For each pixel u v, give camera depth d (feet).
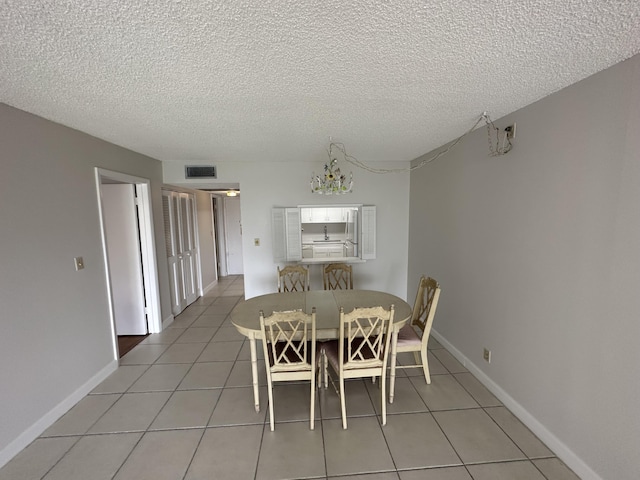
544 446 6.32
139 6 3.32
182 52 4.35
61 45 4.11
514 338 7.25
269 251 13.99
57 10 3.36
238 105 6.50
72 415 7.42
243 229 13.83
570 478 5.59
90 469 5.90
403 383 8.64
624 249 4.74
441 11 3.50
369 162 13.82
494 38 4.09
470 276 9.07
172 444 6.51
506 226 7.43
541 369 6.44
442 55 4.53
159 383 8.80
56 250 7.38
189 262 16.46
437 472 5.75
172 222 14.25
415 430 6.82
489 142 7.98
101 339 8.95
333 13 3.51
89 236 8.56
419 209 12.89
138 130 8.30
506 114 7.27
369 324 7.34
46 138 7.16
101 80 5.21
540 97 6.21
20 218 6.44
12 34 3.81
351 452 6.23
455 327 10.03
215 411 7.56
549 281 6.17
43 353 6.94
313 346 6.70
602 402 5.16
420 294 9.55
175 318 14.28
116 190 11.78
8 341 6.13
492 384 8.09
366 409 7.56
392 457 6.10
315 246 19.31
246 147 10.64
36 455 6.22
